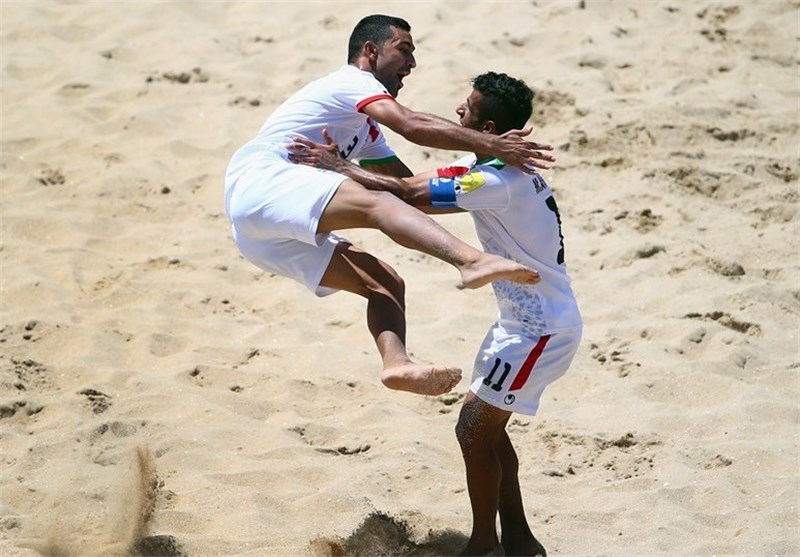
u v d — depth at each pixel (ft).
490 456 57.47
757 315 86.17
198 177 104.06
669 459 69.62
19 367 77.20
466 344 83.61
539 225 56.44
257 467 67.41
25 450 67.62
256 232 60.08
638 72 120.37
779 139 111.14
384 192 57.06
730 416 73.87
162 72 119.14
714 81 119.96
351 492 64.39
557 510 64.59
